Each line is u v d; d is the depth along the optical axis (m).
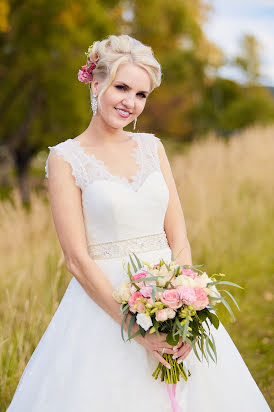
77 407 2.06
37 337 3.43
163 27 17.45
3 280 4.68
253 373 3.74
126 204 2.19
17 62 11.89
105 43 2.21
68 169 2.21
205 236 6.26
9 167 15.22
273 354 4.04
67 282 4.06
